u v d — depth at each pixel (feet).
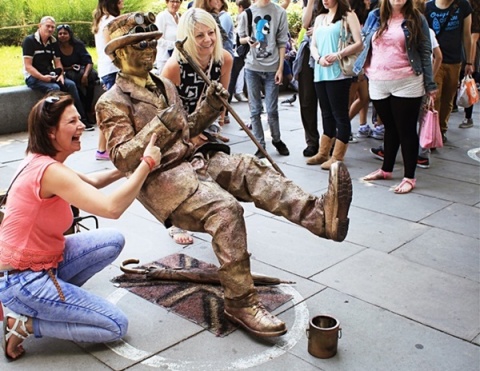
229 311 10.65
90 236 10.85
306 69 21.11
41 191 9.36
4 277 9.62
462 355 10.06
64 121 9.44
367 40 17.94
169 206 10.53
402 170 20.49
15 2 34.81
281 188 11.07
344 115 19.83
